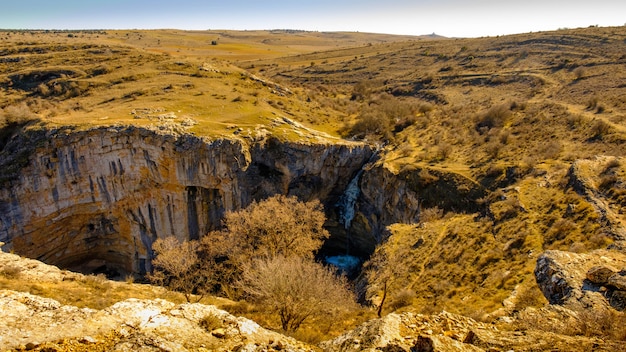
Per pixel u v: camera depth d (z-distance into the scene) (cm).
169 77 7175
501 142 4931
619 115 4488
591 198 2700
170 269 2753
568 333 1116
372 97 8450
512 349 941
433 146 5491
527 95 6588
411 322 1213
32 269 2306
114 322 1062
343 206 5891
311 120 6600
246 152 4953
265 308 2069
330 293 1864
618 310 1264
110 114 5222
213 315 1162
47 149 4491
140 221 5059
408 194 4678
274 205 3609
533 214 2922
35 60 7581
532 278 2030
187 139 4703
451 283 2475
